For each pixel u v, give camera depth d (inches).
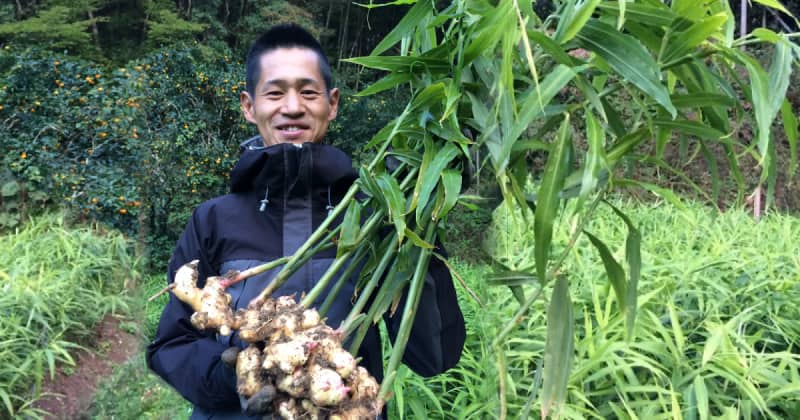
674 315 72.6
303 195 48.5
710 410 70.8
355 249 42.6
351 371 34.4
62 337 74.5
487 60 41.6
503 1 35.9
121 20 216.1
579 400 68.4
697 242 136.6
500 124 41.6
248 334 34.9
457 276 44.2
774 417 66.7
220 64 260.8
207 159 231.6
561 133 39.0
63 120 81.8
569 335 44.1
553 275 45.1
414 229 44.1
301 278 46.1
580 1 41.0
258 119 51.2
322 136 51.8
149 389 81.2
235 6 332.8
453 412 86.4
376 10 355.9
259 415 35.0
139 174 89.7
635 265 45.6
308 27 328.5
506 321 83.5
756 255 112.1
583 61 39.2
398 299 42.2
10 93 80.0
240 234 47.7
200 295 36.8
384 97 289.1
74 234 77.1
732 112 203.2
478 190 49.6
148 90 203.5
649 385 69.6
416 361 50.3
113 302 77.0
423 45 48.2
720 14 36.1
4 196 75.5
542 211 38.5
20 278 72.0
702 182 232.2
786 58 36.7
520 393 76.3
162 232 195.6
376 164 42.2
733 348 69.7
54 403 69.7
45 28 103.0
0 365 68.1
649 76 36.2
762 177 40.1
